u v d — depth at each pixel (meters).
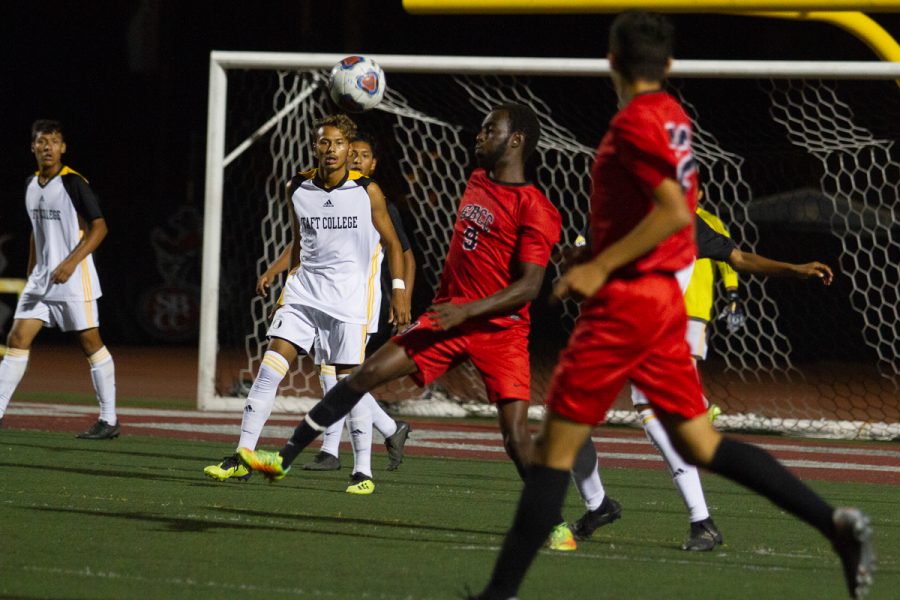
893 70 29.88
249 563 12.30
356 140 20.45
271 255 50.66
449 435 27.56
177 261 54.97
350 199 18.12
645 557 13.48
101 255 54.88
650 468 22.62
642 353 10.07
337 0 71.38
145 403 33.19
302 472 20.30
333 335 18.30
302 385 41.59
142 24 69.44
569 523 15.89
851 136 40.50
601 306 10.02
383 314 28.05
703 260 23.86
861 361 57.12
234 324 53.81
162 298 55.03
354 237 18.20
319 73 33.84
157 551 12.78
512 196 13.78
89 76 69.88
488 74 31.55
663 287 10.08
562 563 12.95
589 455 14.34
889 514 17.47
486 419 32.19
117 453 21.58
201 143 62.19
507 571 10.02
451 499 17.73
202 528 14.31
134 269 54.97
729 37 70.81
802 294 57.56
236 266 49.97
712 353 59.62
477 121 42.75
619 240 10.00
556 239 13.86
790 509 10.27
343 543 13.69
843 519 9.85
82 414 28.72
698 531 14.05
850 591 9.96
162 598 10.59
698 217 13.80
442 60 31.53
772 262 13.64
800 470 22.97
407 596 10.95
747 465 10.32
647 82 10.11
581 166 55.53
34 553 12.45
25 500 15.94
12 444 22.22
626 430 30.45
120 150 69.19
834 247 56.59
